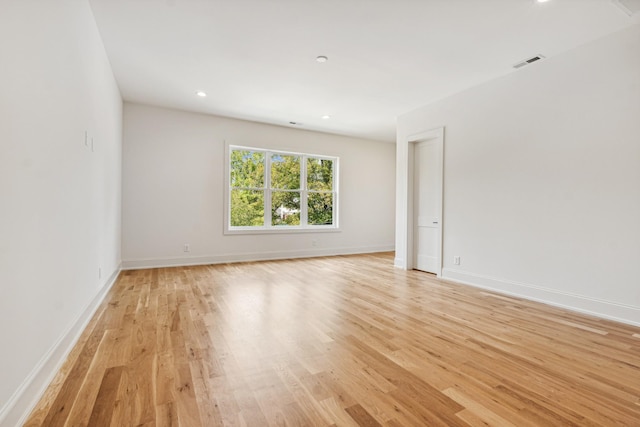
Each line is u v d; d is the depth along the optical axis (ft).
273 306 10.00
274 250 19.81
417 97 14.40
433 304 10.34
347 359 6.46
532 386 5.50
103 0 7.81
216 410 4.74
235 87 13.48
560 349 7.01
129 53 10.57
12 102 4.23
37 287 5.00
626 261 8.71
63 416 4.56
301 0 7.76
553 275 10.30
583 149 9.57
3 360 3.97
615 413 4.78
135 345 7.03
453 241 13.83
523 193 11.18
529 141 11.01
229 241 18.31
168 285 12.63
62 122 6.14
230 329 8.03
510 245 11.58
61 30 6.02
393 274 15.25
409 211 16.61
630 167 8.63
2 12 3.96
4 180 4.02
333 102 15.26
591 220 9.40
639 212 8.46
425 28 8.94
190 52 10.50
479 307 10.04
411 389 5.37
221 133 17.95
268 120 18.58
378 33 9.23
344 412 4.73
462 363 6.33
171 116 16.63
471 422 4.52
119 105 14.11
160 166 16.40
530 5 7.85
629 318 8.61
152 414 4.63
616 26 8.66
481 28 8.89
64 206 6.31
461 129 13.53
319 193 21.84
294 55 10.63
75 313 7.11
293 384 5.49
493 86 12.25
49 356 5.46
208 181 17.62
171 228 16.71
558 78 10.21
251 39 9.62
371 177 23.63
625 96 8.71
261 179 19.62
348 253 22.56
